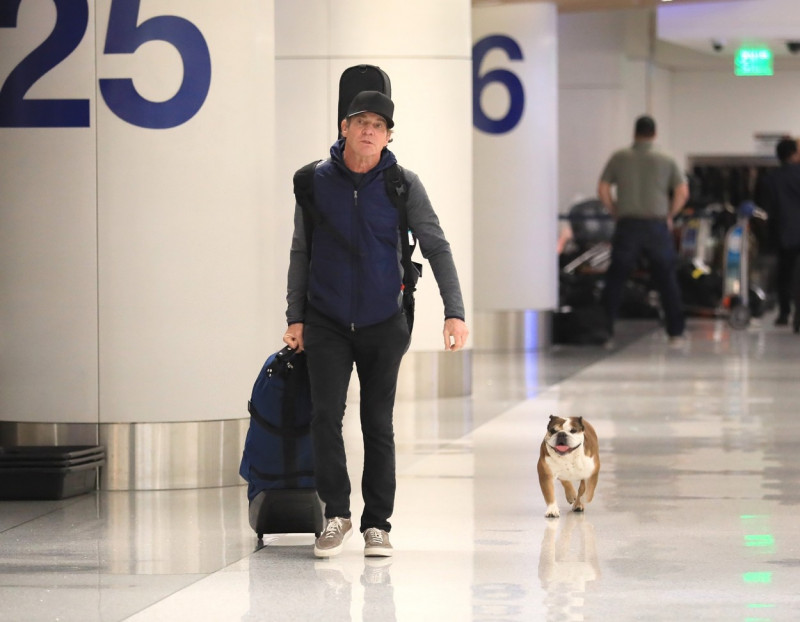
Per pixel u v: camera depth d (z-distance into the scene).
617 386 19.50
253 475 9.48
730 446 13.88
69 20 11.55
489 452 13.61
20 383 11.79
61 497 11.19
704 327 30.86
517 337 25.30
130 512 10.67
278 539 9.67
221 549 9.30
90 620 7.46
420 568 8.66
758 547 9.22
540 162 25.17
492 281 25.31
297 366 9.26
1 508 10.88
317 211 8.82
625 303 34.00
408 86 18.14
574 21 37.31
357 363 9.02
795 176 30.11
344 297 8.77
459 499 11.09
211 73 11.64
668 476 12.12
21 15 11.62
